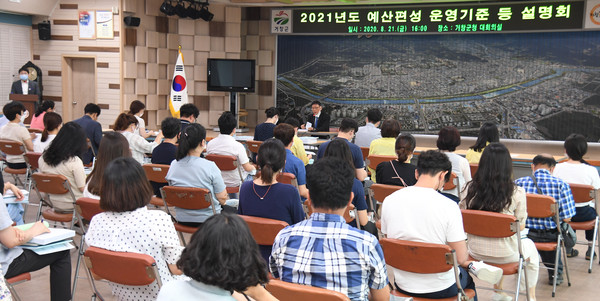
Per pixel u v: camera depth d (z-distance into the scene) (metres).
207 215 4.03
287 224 2.90
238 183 5.41
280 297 1.96
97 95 10.91
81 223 3.62
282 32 12.06
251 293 1.81
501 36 11.40
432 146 10.37
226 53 12.02
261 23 12.73
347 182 2.08
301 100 12.66
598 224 4.55
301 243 2.08
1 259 2.87
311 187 2.10
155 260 2.53
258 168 3.40
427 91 11.98
